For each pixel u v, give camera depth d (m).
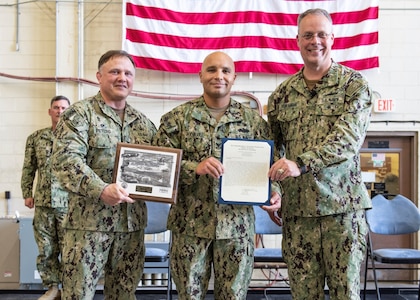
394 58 5.21
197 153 2.36
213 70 2.34
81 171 2.20
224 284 2.31
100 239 2.30
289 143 2.37
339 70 2.30
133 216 2.39
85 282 2.27
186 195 2.36
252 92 5.17
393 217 4.09
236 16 5.04
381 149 5.29
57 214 4.12
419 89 5.21
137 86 5.19
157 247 4.62
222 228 2.27
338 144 2.09
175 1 5.02
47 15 5.21
